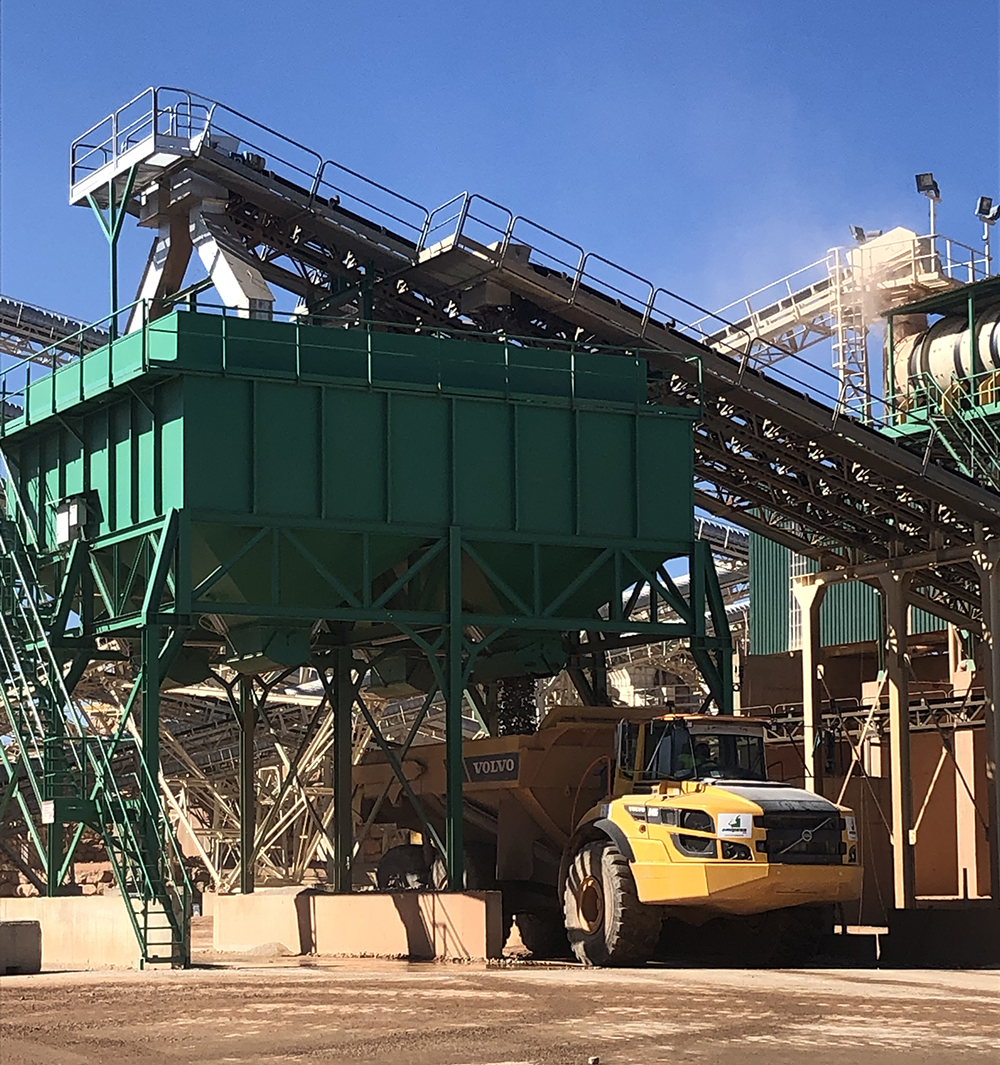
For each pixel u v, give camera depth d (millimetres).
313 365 29609
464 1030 15375
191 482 28438
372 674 38281
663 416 32156
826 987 20312
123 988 19969
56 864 29094
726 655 31734
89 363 30812
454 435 30375
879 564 42500
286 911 30422
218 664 35031
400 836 49688
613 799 26125
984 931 30672
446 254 33688
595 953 25422
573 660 35469
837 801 42312
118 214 32031
